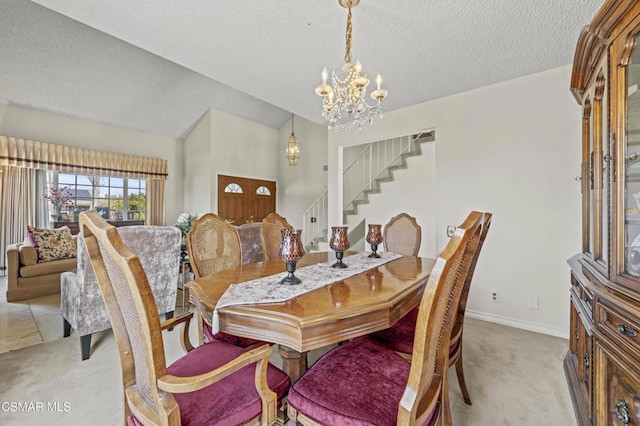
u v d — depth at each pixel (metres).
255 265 1.94
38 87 4.15
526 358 2.17
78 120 4.92
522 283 2.76
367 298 1.18
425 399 0.96
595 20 1.21
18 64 3.78
